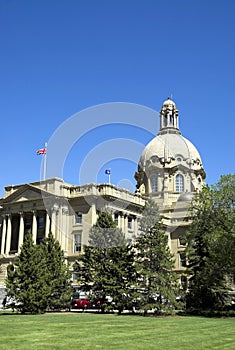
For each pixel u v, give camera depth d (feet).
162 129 346.33
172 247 264.52
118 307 144.15
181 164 315.17
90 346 60.49
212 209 151.94
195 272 158.81
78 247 207.51
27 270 145.48
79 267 168.25
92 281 163.22
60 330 83.25
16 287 145.07
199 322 109.29
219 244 142.72
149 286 143.02
